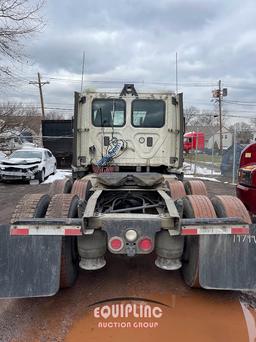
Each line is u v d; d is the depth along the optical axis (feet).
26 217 12.82
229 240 11.85
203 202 13.30
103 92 23.31
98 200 15.31
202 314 12.12
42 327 11.57
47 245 11.68
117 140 23.44
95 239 12.65
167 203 13.24
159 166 23.95
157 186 16.33
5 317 12.26
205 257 11.85
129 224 11.90
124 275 15.38
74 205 13.70
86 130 23.53
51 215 13.07
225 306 12.64
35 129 141.38
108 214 12.53
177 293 13.58
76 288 14.19
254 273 11.79
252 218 19.16
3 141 86.84
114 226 11.91
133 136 23.48
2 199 38.73
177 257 12.63
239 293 13.65
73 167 23.93
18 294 11.56
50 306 12.91
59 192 18.45
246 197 19.67
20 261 11.64
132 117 23.39
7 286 11.57
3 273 11.60
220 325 11.45
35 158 57.52
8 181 56.85
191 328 11.30
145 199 16.28
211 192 43.50
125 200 16.33
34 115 128.57
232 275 11.80
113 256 17.63
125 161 23.58
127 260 17.11
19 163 54.95
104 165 23.34
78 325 11.59
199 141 114.52
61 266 12.66
